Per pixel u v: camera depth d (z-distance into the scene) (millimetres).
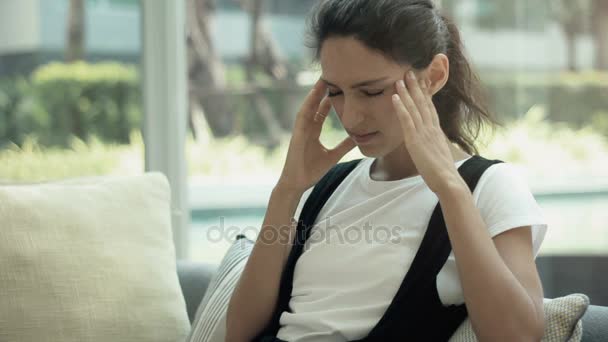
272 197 1813
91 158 3648
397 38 1580
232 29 4320
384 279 1622
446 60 1654
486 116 1876
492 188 1614
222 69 4285
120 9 3734
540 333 1486
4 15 3572
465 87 1837
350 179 1854
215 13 4285
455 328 1605
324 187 1873
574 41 3555
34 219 2201
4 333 2111
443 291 1577
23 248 2160
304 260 1764
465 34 3518
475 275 1448
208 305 2055
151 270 2266
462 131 1847
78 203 2268
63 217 2227
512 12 3533
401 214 1669
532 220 1561
